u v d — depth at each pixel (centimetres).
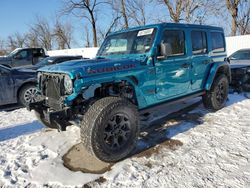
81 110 376
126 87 402
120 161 368
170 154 381
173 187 298
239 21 2269
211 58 569
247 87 809
